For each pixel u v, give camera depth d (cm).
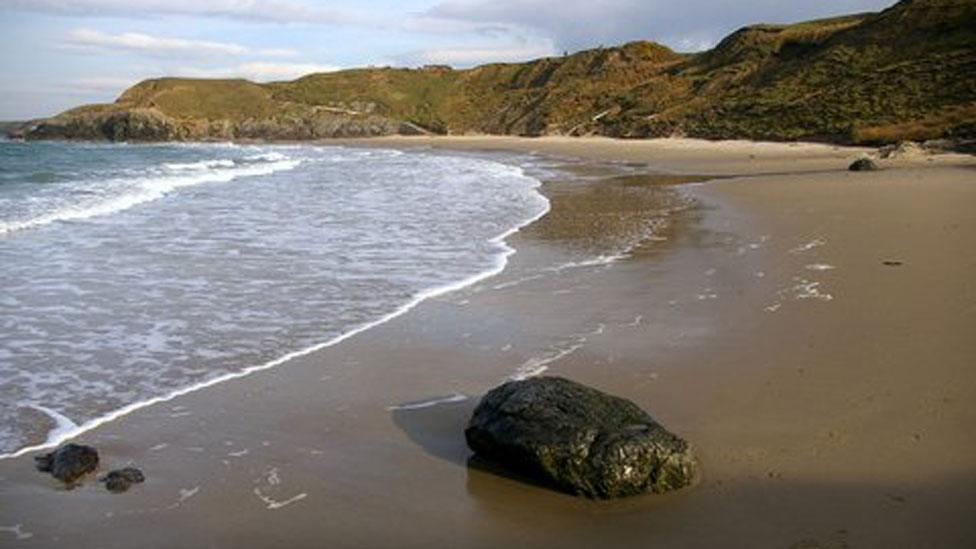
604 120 8162
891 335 940
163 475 648
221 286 1252
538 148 6381
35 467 659
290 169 3806
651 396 791
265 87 12038
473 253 1534
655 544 540
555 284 1275
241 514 589
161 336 1002
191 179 3008
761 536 542
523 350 948
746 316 1052
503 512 589
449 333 1020
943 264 1276
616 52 10144
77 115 10519
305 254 1508
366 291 1230
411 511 592
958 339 912
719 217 1919
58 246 1541
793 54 7225
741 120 6200
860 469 626
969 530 536
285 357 931
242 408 784
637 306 1127
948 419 703
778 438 686
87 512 590
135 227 1780
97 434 724
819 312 1051
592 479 602
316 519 581
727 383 818
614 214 2044
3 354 929
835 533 539
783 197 2217
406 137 9844
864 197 2106
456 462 671
